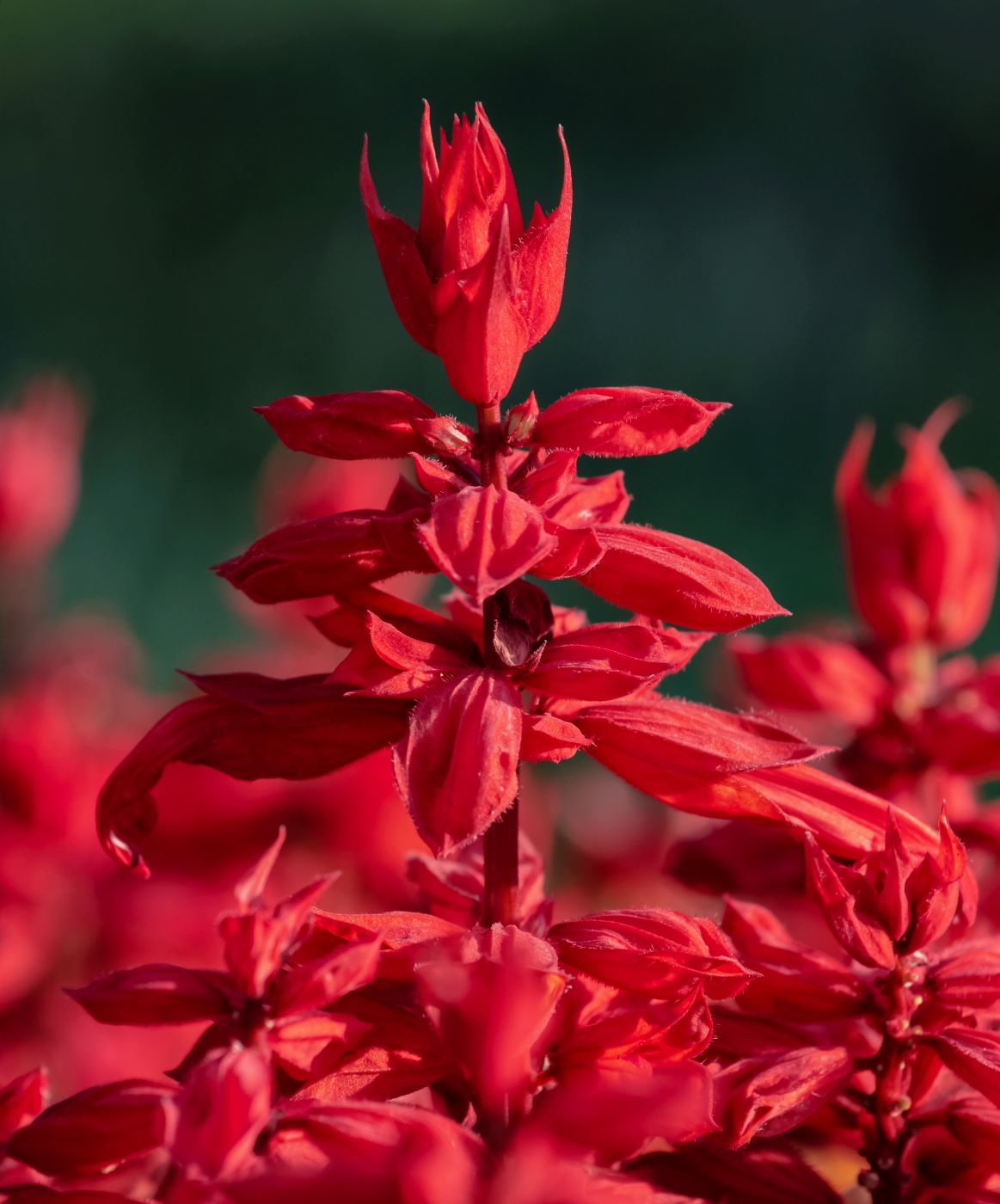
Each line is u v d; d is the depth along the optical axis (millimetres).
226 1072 350
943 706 461
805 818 383
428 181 370
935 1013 388
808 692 459
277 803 527
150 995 361
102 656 638
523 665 370
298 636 669
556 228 367
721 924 406
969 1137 390
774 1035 395
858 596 470
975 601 470
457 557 351
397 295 370
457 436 369
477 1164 353
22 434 655
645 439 367
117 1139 364
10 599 653
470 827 355
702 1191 389
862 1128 399
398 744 360
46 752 519
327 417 370
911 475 470
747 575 367
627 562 366
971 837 451
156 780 378
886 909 381
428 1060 370
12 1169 379
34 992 509
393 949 368
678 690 1266
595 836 651
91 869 520
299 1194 347
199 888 524
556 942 372
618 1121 344
